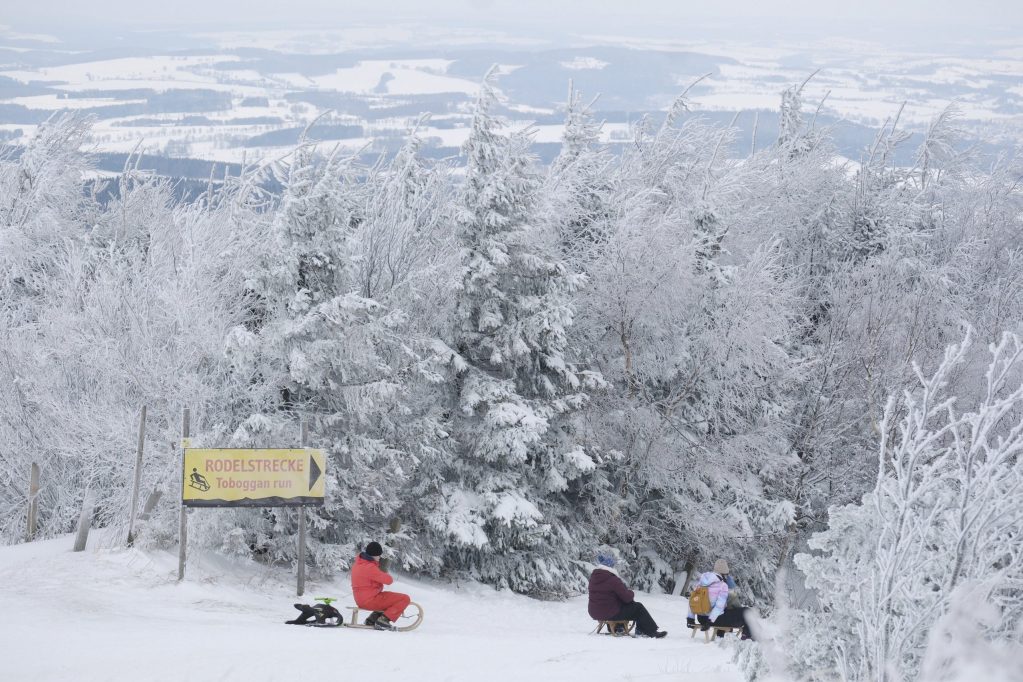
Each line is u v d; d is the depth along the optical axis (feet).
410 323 167.12
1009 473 54.54
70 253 179.93
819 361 198.18
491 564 167.22
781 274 203.41
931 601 54.24
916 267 247.91
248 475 119.03
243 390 145.28
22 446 165.48
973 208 305.12
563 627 135.85
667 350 193.98
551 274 172.14
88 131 236.84
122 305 160.66
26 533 154.30
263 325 150.61
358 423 149.28
